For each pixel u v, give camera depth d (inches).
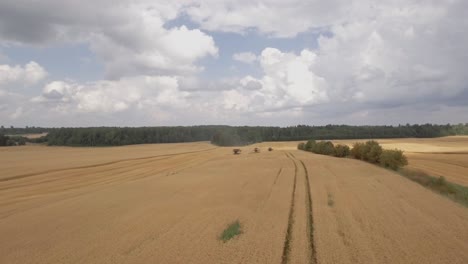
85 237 513.3
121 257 421.1
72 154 3326.8
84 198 896.3
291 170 1517.0
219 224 558.9
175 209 687.7
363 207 680.4
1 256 450.3
